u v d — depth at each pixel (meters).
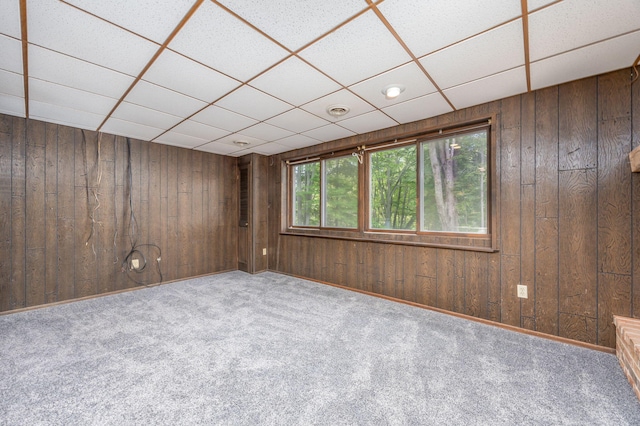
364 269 3.69
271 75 2.15
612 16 1.51
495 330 2.54
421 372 1.89
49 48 1.78
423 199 3.20
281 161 4.82
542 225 2.41
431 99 2.61
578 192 2.26
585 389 1.71
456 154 2.97
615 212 2.13
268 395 1.66
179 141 4.08
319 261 4.25
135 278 3.92
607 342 2.15
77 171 3.47
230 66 2.02
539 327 2.42
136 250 3.93
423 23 1.58
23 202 3.11
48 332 2.50
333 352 2.15
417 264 3.18
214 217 4.83
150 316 2.88
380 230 3.60
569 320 2.29
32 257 3.16
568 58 1.94
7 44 1.73
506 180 2.58
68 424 1.43
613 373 1.87
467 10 1.47
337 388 1.72
